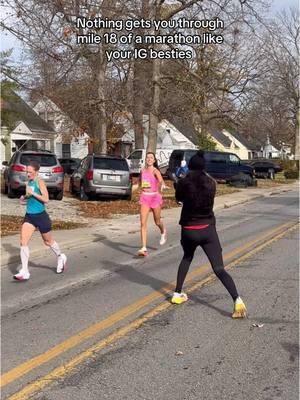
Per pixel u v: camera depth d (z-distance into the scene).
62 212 17.23
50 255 10.72
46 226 8.65
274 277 8.32
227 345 5.32
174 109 28.72
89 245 11.90
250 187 33.38
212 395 4.22
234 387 4.36
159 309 6.62
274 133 89.50
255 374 4.62
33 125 43.94
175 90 27.33
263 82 35.03
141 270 9.12
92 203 19.77
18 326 6.07
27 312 6.64
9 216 15.52
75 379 4.57
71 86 28.42
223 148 78.00
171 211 18.98
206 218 6.37
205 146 38.47
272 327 5.87
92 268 9.36
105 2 15.27
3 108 35.50
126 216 17.05
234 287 6.23
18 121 40.34
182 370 4.71
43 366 4.88
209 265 9.28
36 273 9.00
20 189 19.64
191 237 6.36
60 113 35.47
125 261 9.98
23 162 19.72
